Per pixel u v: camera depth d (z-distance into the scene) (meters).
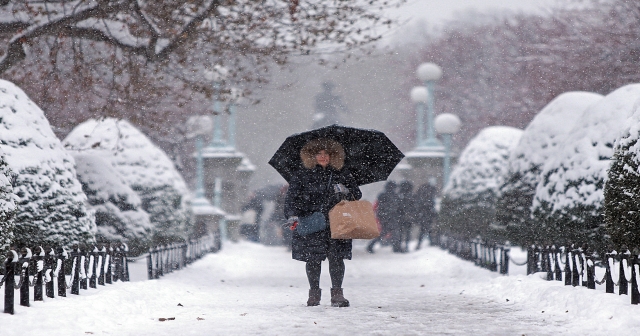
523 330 17.20
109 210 39.28
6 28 34.16
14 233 26.75
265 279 38.62
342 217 21.52
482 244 39.41
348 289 30.36
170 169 51.41
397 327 17.72
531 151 40.31
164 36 36.16
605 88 90.50
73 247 22.34
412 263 50.25
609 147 30.62
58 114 46.47
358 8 36.31
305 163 22.59
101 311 19.22
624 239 21.55
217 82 39.22
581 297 20.11
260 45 37.38
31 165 27.48
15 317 16.98
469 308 22.11
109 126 48.81
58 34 35.31
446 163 79.88
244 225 85.25
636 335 15.83
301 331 16.97
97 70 39.22
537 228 33.50
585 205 30.17
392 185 63.72
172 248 37.31
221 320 19.08
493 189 56.06
